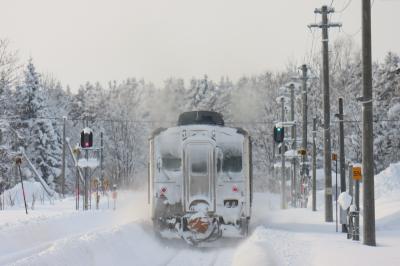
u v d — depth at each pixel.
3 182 75.81
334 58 115.44
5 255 21.39
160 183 26.72
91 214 36.56
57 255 17.52
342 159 33.22
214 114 30.64
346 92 107.75
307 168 66.81
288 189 89.12
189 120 30.50
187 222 26.03
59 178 106.00
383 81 99.38
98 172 136.75
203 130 26.66
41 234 26.52
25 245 24.28
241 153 26.67
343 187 32.88
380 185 59.44
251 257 19.12
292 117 71.81
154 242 26.20
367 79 24.66
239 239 27.75
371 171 24.44
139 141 147.00
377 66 119.69
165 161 26.81
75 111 165.25
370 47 24.72
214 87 163.00
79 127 148.62
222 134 26.75
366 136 24.55
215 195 26.36
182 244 26.81
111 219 36.78
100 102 159.75
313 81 106.88
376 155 101.06
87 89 175.88
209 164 26.41
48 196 73.62
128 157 144.50
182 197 26.30
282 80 132.88
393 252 21.28
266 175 130.75
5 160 76.94
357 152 97.00
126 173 143.75
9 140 85.56
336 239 26.25
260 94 137.75
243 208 26.38
